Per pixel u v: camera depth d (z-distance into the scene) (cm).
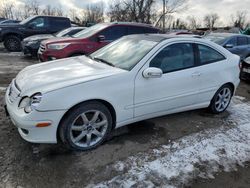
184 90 403
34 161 299
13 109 299
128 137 371
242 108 533
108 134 349
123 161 313
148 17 3002
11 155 307
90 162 306
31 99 288
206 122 445
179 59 397
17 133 356
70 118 304
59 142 334
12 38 1192
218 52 456
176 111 413
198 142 371
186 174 299
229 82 471
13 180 268
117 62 376
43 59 725
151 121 430
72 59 421
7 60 979
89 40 728
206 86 436
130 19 2991
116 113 337
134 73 344
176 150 346
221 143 374
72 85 297
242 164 329
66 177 278
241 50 1007
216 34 1094
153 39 404
